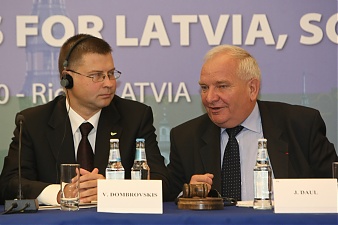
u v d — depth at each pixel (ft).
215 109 19.90
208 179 17.49
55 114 21.01
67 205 15.60
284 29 26.43
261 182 15.60
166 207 16.10
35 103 26.53
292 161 20.11
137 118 21.25
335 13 26.37
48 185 18.48
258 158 15.78
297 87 26.50
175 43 26.48
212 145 20.38
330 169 20.27
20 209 14.83
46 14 26.50
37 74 26.58
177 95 26.53
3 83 26.53
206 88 20.06
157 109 26.55
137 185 14.40
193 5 26.43
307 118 20.71
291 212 14.14
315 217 13.32
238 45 26.35
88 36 20.62
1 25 26.45
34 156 20.72
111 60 20.54
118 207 14.39
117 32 26.43
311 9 26.40
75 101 20.66
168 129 26.50
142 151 17.34
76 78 20.21
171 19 26.45
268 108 21.03
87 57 20.17
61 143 20.54
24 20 26.45
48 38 26.50
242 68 19.88
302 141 20.47
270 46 26.43
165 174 20.36
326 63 26.43
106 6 26.48
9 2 26.48
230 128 20.42
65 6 26.48
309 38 26.43
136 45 26.48
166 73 26.53
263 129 20.38
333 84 26.45
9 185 19.38
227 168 20.10
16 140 20.97
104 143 20.53
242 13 26.37
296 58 26.45
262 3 26.40
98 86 20.16
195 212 14.34
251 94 20.22
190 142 20.92
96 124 20.84
